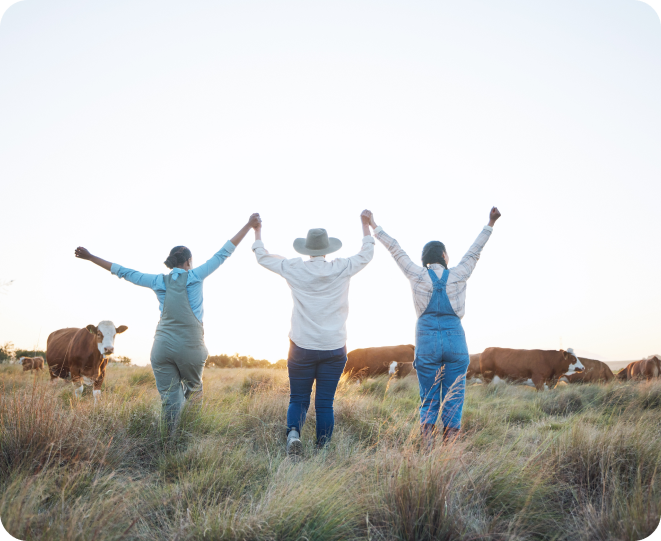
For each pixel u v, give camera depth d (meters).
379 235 4.43
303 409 4.24
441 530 2.47
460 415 3.94
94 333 8.01
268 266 4.32
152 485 3.13
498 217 4.45
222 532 2.38
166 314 4.29
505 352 12.88
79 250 4.42
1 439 3.26
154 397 4.94
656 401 6.92
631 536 2.34
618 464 3.23
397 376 13.88
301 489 2.70
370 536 2.48
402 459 2.97
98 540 2.27
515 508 2.80
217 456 3.48
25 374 8.43
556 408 7.27
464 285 4.20
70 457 3.33
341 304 4.21
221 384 9.99
